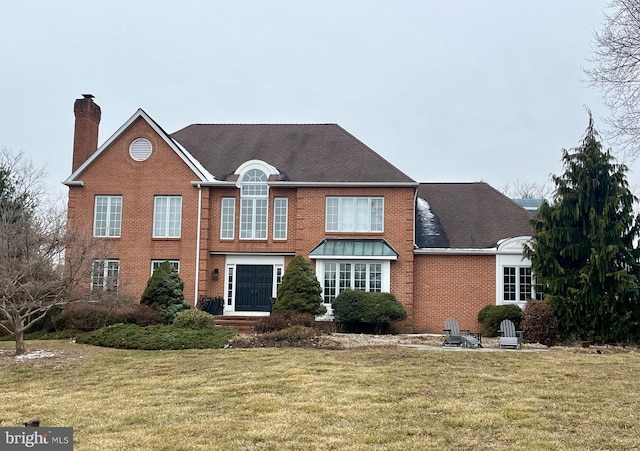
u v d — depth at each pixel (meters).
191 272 30.09
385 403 12.96
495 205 32.50
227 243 30.62
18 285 20.77
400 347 20.94
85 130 32.41
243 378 15.73
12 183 39.12
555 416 11.89
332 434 10.76
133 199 30.70
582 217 24.95
